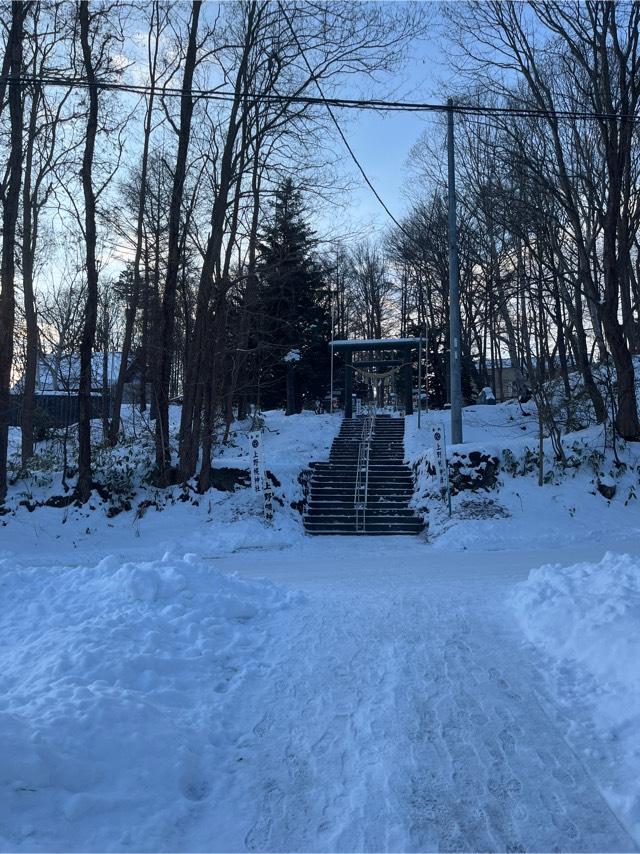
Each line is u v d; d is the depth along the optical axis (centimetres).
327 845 350
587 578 752
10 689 507
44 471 1909
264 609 767
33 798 355
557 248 2041
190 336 1994
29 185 2272
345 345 2923
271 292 2473
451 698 521
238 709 509
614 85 1958
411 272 4653
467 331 3769
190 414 1900
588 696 518
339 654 621
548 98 1939
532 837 355
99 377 4609
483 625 705
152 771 400
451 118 1925
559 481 1823
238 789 403
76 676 514
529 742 453
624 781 402
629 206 2127
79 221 2192
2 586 793
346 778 414
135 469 1891
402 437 2534
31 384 2239
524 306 3434
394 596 862
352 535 1792
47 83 1069
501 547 1526
